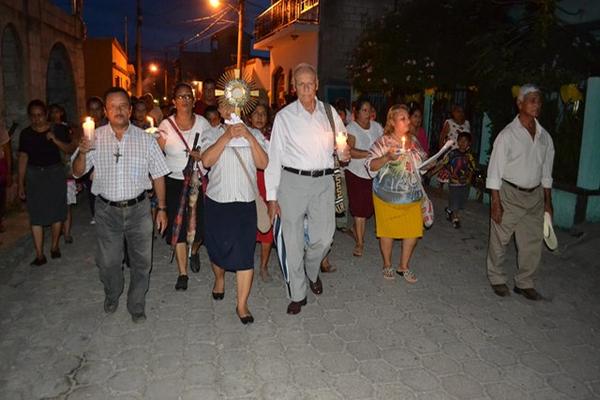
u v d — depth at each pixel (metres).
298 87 4.75
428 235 7.84
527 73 8.35
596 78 7.23
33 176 6.00
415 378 3.93
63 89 14.23
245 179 4.60
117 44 25.30
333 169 5.02
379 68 12.28
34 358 4.11
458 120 8.64
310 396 3.68
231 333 4.58
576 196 7.45
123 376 3.88
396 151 5.48
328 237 5.07
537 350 4.40
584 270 6.34
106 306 4.93
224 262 4.66
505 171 5.25
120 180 4.47
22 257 6.60
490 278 5.62
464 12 11.02
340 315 4.99
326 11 17.94
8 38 9.68
